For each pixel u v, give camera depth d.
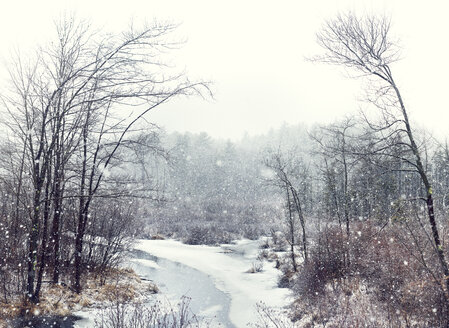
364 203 16.31
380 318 7.92
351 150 8.55
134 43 8.52
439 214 9.59
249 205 47.03
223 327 10.02
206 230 30.58
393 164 8.30
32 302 9.41
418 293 8.13
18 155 9.78
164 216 38.03
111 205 14.51
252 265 19.62
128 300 11.18
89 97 9.51
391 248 10.66
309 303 10.62
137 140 11.01
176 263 20.72
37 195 9.30
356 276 11.38
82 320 9.13
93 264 13.62
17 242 11.02
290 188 18.62
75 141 10.25
